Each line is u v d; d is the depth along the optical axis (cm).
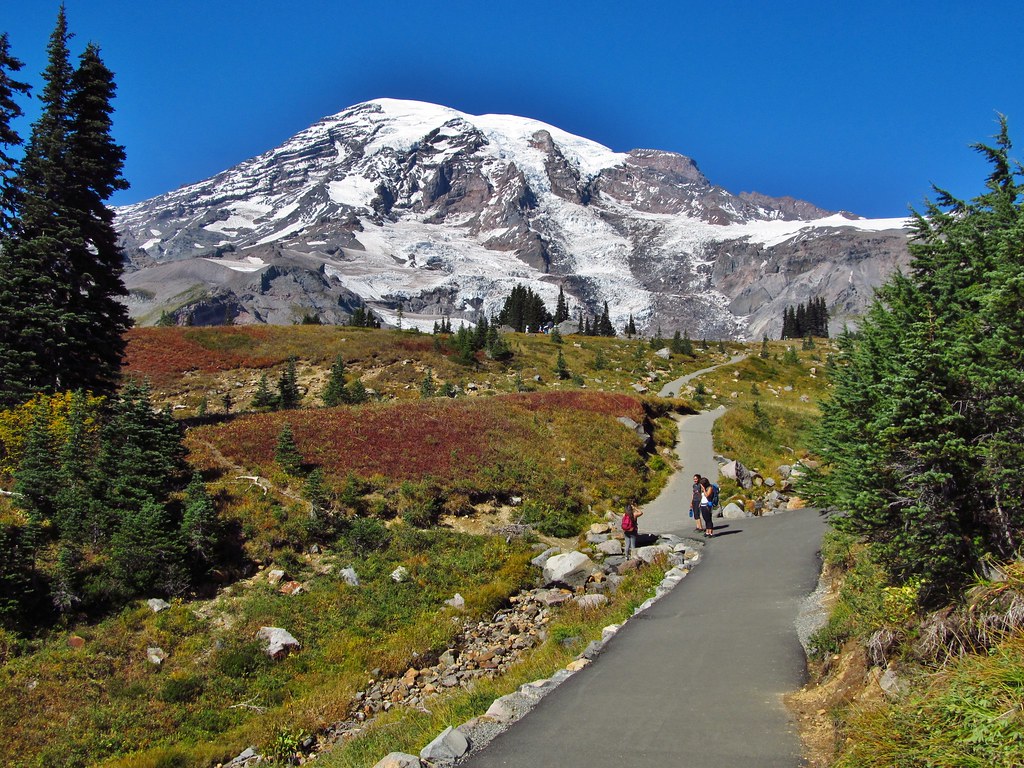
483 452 2995
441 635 1712
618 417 3909
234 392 5291
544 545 2375
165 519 1886
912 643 718
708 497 2252
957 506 769
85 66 3356
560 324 15200
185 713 1413
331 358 6138
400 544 2212
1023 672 509
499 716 878
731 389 6625
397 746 966
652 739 752
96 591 1675
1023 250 755
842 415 1018
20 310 2909
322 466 2600
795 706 810
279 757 1247
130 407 2162
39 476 1914
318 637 1722
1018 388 718
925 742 523
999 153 972
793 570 1583
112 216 3416
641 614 1363
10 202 3081
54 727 1307
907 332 891
